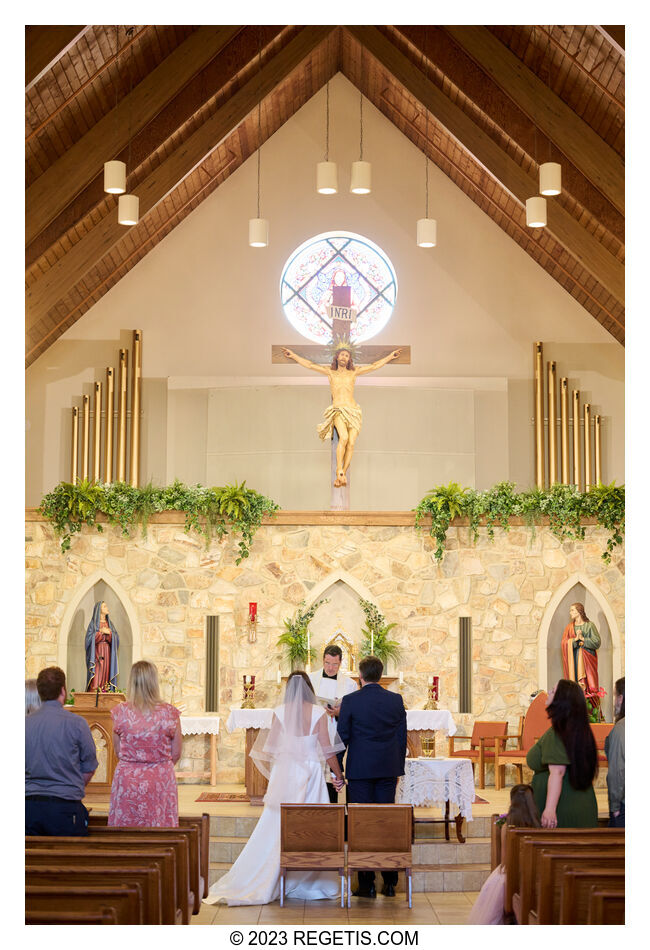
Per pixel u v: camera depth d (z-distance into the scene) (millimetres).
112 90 12219
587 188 12484
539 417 15445
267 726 9492
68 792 5535
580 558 11789
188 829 5363
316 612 11797
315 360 14812
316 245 15914
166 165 13422
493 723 10953
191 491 11742
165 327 15672
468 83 12648
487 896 5508
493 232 15891
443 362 15656
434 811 8922
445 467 15203
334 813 6469
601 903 3871
